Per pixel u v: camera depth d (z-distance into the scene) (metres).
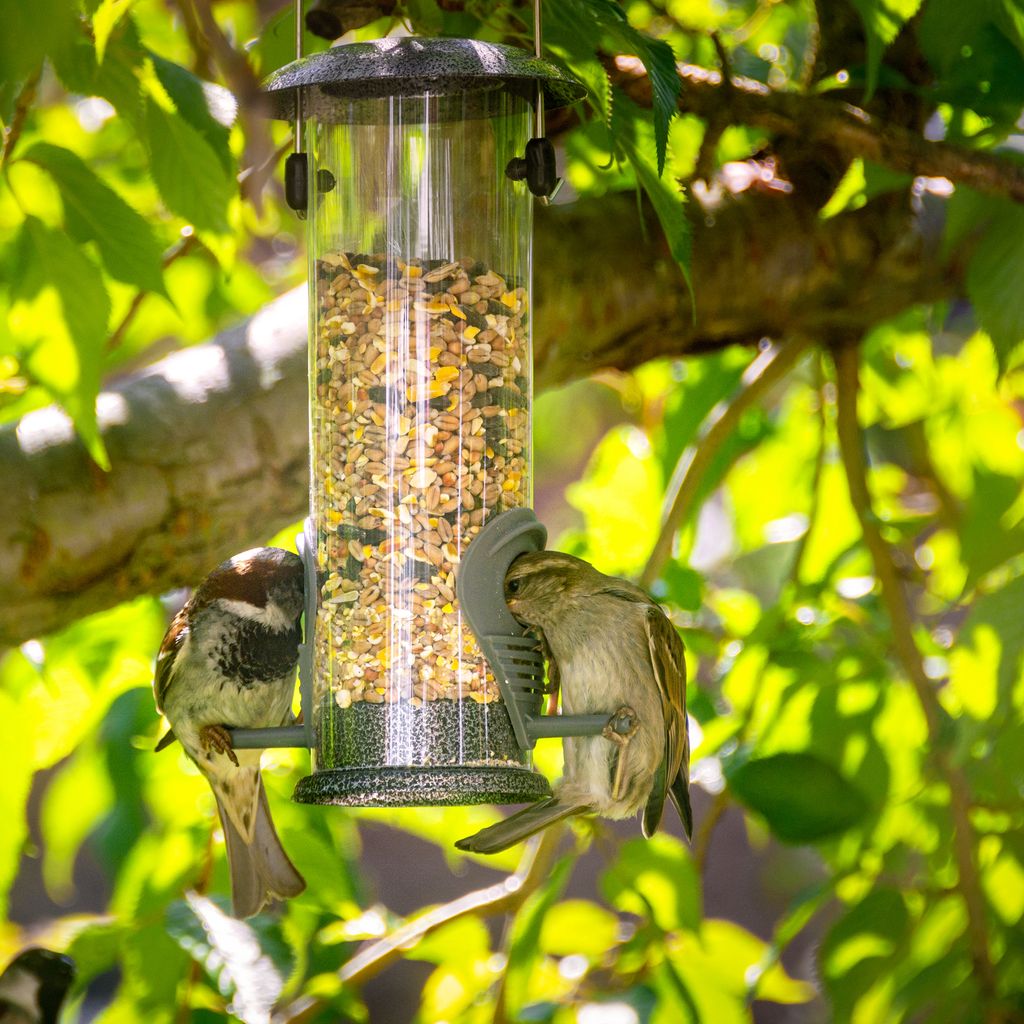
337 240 8.11
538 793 7.61
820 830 8.74
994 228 8.17
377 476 7.96
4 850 7.62
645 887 9.02
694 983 8.91
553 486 21.20
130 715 9.48
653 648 7.90
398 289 8.05
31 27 4.32
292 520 8.49
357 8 8.11
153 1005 7.91
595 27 6.84
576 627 7.91
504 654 7.84
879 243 9.80
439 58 6.87
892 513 12.03
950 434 12.41
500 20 7.88
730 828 24.20
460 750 7.72
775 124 8.14
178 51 10.45
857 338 10.20
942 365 12.06
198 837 8.73
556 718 7.74
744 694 10.03
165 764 9.53
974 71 8.22
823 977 8.71
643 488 11.58
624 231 9.38
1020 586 7.65
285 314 8.58
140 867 8.71
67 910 22.97
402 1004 21.64
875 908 8.75
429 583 7.85
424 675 7.77
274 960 7.25
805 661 9.77
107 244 6.52
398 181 8.09
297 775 9.57
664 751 8.04
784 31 11.02
